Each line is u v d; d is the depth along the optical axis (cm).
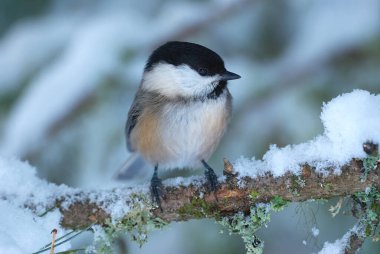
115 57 845
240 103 822
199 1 959
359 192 495
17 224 486
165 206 540
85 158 830
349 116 488
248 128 812
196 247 780
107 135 831
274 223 822
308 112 803
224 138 812
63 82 846
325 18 873
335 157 495
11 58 910
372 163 483
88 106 836
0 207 506
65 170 834
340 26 848
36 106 846
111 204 541
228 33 923
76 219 540
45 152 834
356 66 824
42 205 538
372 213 487
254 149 802
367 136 482
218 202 529
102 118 834
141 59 852
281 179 509
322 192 504
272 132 804
